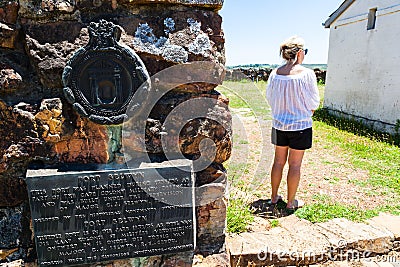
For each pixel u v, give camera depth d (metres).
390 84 6.62
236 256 2.34
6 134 1.73
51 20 1.70
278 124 2.95
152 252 1.90
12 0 1.65
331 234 2.62
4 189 1.82
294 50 2.80
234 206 2.85
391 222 2.85
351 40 7.97
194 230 1.94
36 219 1.73
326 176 4.14
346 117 8.26
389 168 4.45
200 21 1.86
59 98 1.73
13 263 1.85
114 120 1.72
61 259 1.79
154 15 1.82
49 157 1.79
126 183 1.78
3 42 1.68
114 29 1.65
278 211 3.07
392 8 6.47
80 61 1.64
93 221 1.79
